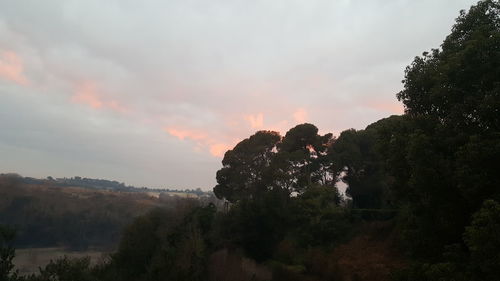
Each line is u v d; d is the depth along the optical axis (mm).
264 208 37656
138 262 37156
